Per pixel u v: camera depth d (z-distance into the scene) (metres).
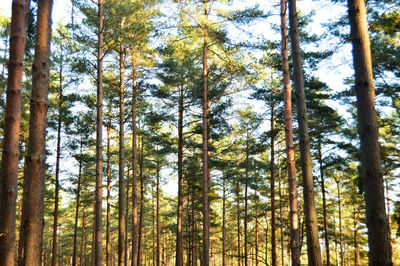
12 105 4.47
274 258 17.50
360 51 4.57
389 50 12.20
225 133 18.78
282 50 9.21
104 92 16.95
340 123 19.38
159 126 20.64
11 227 4.21
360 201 30.05
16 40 4.60
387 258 3.92
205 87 15.12
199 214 31.02
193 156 21.05
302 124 7.30
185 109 17.55
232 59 14.17
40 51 4.51
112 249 53.25
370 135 4.30
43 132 4.37
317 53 15.16
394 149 18.48
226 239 41.75
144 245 47.56
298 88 7.52
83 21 13.70
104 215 44.28
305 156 7.12
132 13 12.08
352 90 16.00
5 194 4.24
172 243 43.84
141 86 16.81
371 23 10.41
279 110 17.05
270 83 15.83
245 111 22.61
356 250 33.75
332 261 40.47
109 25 12.33
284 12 9.23
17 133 4.48
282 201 25.38
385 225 4.04
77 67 14.36
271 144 18.08
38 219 4.19
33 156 4.23
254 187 25.77
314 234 6.62
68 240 47.12
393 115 17.31
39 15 4.61
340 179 28.39
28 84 16.27
